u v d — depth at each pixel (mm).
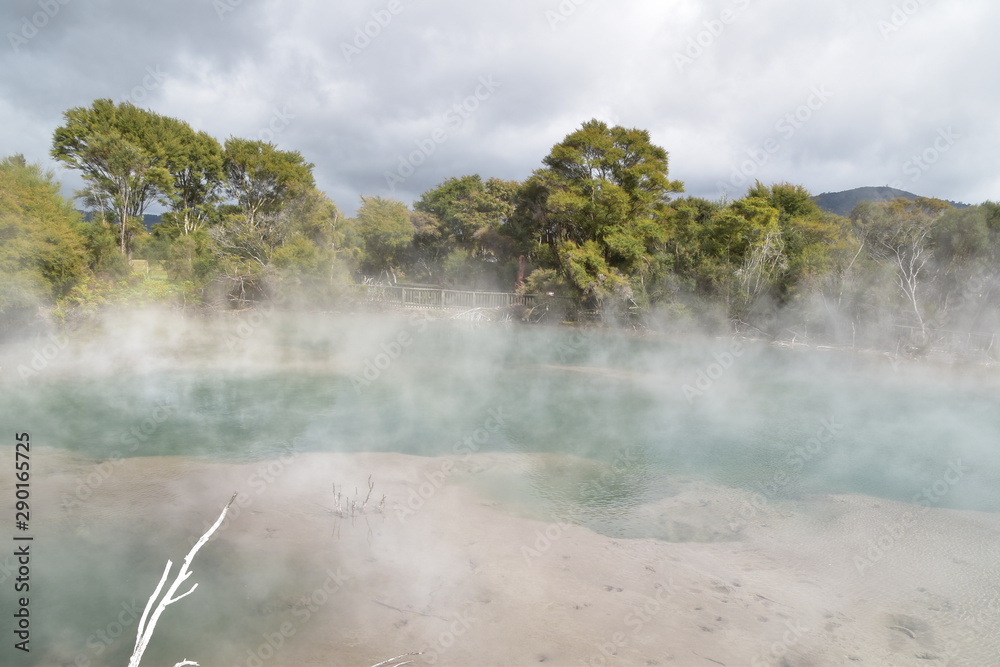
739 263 31797
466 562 6430
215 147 42594
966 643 5145
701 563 6625
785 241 31641
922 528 7688
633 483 9242
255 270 32688
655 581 6160
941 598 5941
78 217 24672
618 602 5707
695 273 32594
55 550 6344
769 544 7184
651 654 4867
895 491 9117
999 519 8031
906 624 5469
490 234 49094
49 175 23625
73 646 4680
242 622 5125
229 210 41562
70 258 21188
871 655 4945
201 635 4898
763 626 5355
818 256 28641
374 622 5215
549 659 4762
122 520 7160
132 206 36688
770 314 30203
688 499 8625
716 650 4961
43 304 20203
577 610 5535
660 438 11922
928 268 26500
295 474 9047
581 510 8125
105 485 8320
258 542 6707
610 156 36375
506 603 5613
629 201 35938
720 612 5574
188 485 8422
